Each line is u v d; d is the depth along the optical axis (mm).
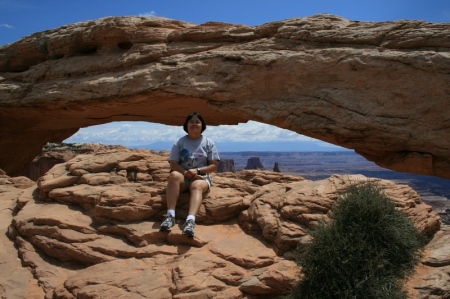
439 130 9953
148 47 13914
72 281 4863
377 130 10531
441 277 4699
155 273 4879
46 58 16391
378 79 10672
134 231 5605
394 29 10844
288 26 12328
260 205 5934
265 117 11953
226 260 5023
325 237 4531
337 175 6156
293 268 4758
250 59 12266
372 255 4496
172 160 6203
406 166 10633
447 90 9859
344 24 11758
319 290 4281
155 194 6250
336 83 11234
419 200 6137
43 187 7031
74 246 5504
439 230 5992
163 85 13203
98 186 6840
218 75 12766
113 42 14758
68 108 15695
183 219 5961
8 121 18250
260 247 5289
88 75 14891
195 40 13766
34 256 5707
